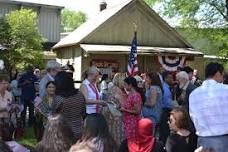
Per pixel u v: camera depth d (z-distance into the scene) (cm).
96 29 2731
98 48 2614
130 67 1609
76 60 2842
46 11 3922
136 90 902
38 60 2958
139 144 548
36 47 2962
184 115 604
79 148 455
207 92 645
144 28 2908
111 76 1703
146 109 957
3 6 3719
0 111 639
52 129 512
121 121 884
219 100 637
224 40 3130
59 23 3988
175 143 596
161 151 547
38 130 1024
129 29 2852
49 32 3941
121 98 906
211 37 3194
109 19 2767
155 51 2705
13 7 3769
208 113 638
